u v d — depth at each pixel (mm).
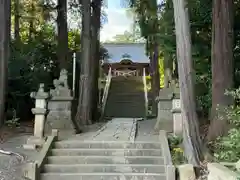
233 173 5148
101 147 8258
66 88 10211
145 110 17641
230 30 8359
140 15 15453
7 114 12211
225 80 8195
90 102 12836
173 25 11023
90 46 13016
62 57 14883
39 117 8922
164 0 14109
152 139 8812
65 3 15172
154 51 17844
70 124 9914
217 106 8102
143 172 7258
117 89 21844
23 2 16469
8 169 7109
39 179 6930
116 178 6977
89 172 7262
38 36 16672
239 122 7047
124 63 30094
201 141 7203
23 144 8766
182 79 7195
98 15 14586
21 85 13016
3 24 10508
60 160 7605
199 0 9969
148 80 24688
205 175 6504
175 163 7180
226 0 8383
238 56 9781
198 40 10172
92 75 13320
